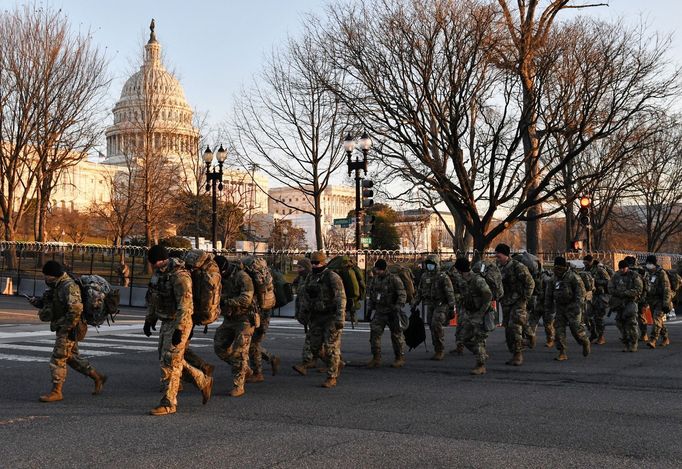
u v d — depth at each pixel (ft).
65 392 30.81
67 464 18.61
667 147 145.28
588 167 134.31
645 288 49.49
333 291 33.14
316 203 119.03
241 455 19.43
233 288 29.78
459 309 38.83
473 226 86.43
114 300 30.14
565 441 21.09
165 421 24.22
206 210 198.80
